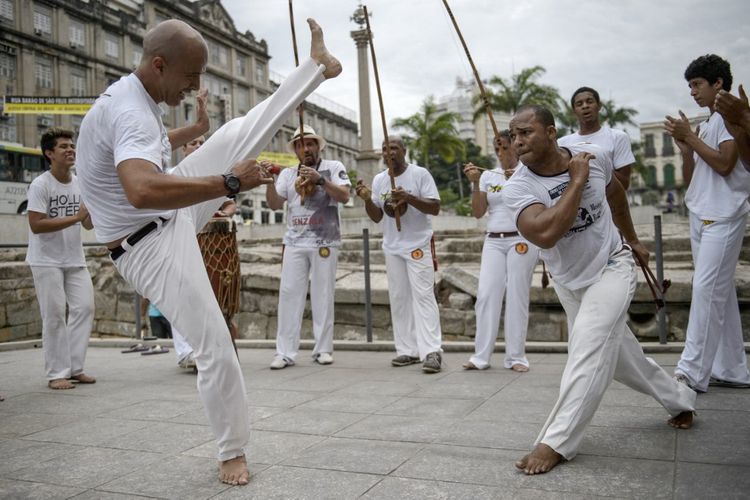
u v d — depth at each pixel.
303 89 3.12
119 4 41.16
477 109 37.88
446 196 45.22
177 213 2.74
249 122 3.02
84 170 2.68
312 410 3.83
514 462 2.72
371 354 6.24
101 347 7.43
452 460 2.77
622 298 2.77
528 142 2.70
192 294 2.62
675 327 6.32
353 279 8.05
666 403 3.07
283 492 2.47
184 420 3.71
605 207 2.86
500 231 5.07
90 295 5.18
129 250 2.67
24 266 9.73
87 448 3.19
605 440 2.98
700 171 3.98
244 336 8.46
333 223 5.68
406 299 5.48
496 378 4.69
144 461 2.95
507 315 5.06
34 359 6.58
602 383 2.68
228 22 49.97
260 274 8.34
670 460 2.67
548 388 4.24
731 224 3.82
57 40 35.75
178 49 2.64
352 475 2.63
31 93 34.47
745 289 6.07
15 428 3.65
